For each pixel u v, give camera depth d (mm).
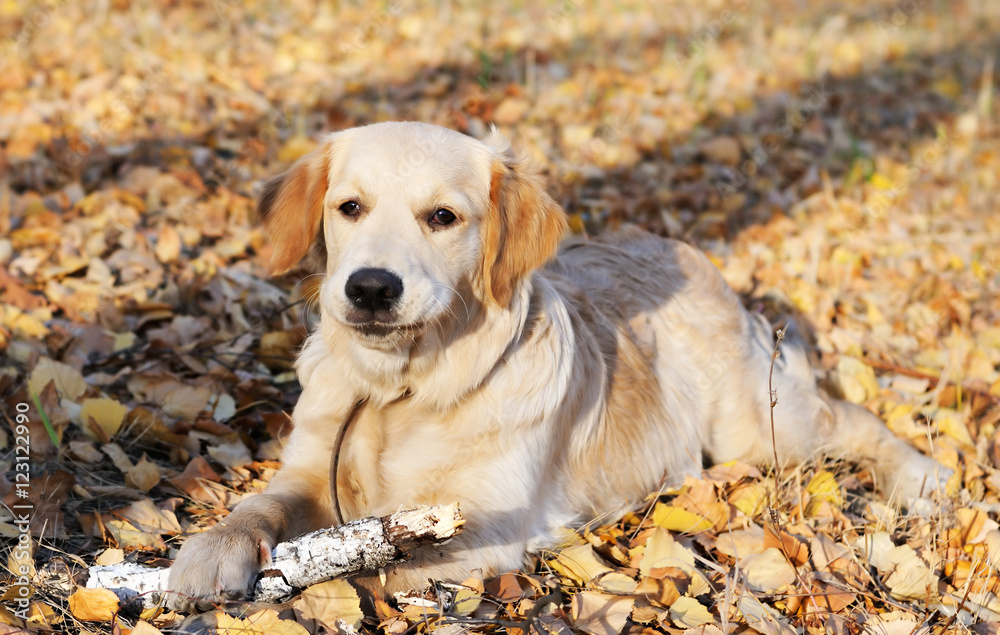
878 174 7395
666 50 9914
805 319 5160
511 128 7273
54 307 4352
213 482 3275
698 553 3209
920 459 3881
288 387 4125
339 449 3057
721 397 3969
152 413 3549
